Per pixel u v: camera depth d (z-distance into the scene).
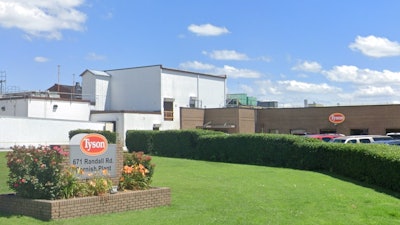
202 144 30.47
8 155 10.36
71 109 51.00
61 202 9.61
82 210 9.95
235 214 10.77
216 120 55.31
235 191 14.38
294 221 10.33
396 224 10.45
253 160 26.64
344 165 20.05
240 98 74.38
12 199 10.15
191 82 62.06
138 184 11.96
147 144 35.34
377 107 43.72
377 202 12.96
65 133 44.69
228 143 28.42
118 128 51.34
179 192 13.91
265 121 52.38
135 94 60.06
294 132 49.81
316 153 22.84
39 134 42.38
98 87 60.81
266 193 14.12
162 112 57.12
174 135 33.22
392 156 15.57
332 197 13.55
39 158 10.19
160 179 17.36
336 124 46.38
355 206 12.31
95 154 11.35
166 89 58.66
